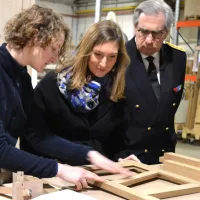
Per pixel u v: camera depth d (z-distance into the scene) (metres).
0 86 1.05
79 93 1.44
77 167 1.24
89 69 1.42
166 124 1.75
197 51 4.75
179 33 5.58
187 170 1.33
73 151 1.31
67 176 1.09
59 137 1.40
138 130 1.70
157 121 1.71
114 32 1.33
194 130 4.79
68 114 1.47
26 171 1.04
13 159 1.03
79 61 1.39
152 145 1.73
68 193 1.03
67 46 1.17
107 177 1.27
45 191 1.11
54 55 1.10
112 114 1.56
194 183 1.21
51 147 1.34
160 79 1.74
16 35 1.04
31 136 1.37
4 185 1.20
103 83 1.50
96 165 1.27
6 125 1.11
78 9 7.91
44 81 1.46
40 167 1.05
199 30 5.55
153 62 1.73
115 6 7.00
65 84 1.43
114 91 1.51
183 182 1.24
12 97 1.10
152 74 1.73
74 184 1.17
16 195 1.02
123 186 1.12
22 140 1.39
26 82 1.24
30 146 1.38
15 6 1.83
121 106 1.62
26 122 1.31
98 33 1.32
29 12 1.04
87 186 1.17
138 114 1.69
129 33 6.79
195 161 1.38
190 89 4.76
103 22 1.36
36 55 1.06
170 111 1.75
